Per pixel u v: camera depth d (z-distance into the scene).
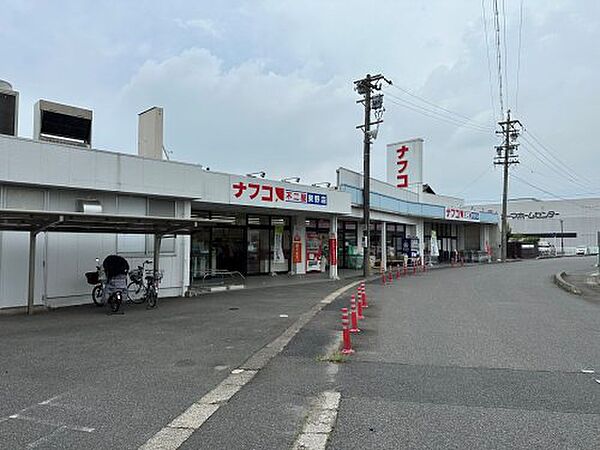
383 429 4.54
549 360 7.18
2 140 11.23
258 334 9.11
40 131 13.77
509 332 9.41
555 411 5.02
